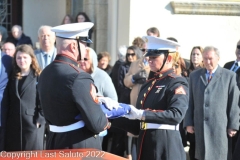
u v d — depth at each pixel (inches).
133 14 1112.8
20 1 1390.3
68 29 513.0
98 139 526.6
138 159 600.4
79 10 1360.7
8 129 809.5
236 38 1165.7
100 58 1048.2
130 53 953.5
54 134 520.1
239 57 921.5
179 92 581.3
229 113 813.9
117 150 940.6
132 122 617.0
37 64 817.5
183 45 1139.3
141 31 1119.0
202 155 812.6
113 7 1188.5
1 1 1387.8
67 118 504.7
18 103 804.0
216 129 808.3
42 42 885.8
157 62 599.5
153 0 1120.8
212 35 1153.4
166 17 1129.4
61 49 518.3
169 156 586.9
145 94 603.5
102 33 1232.2
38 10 1390.3
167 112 568.1
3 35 1296.8
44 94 514.3
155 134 591.5
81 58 522.3
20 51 805.2
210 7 1140.5
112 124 619.8
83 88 496.7
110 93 788.0
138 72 864.3
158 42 601.3
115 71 989.2
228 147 824.3
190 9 1134.4
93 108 496.4
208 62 815.7
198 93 821.2
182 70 902.4
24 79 810.8
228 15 1157.7
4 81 805.2
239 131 837.8
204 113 813.2
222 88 814.5
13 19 1391.5
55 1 1391.5
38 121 810.8
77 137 508.7
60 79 501.4
